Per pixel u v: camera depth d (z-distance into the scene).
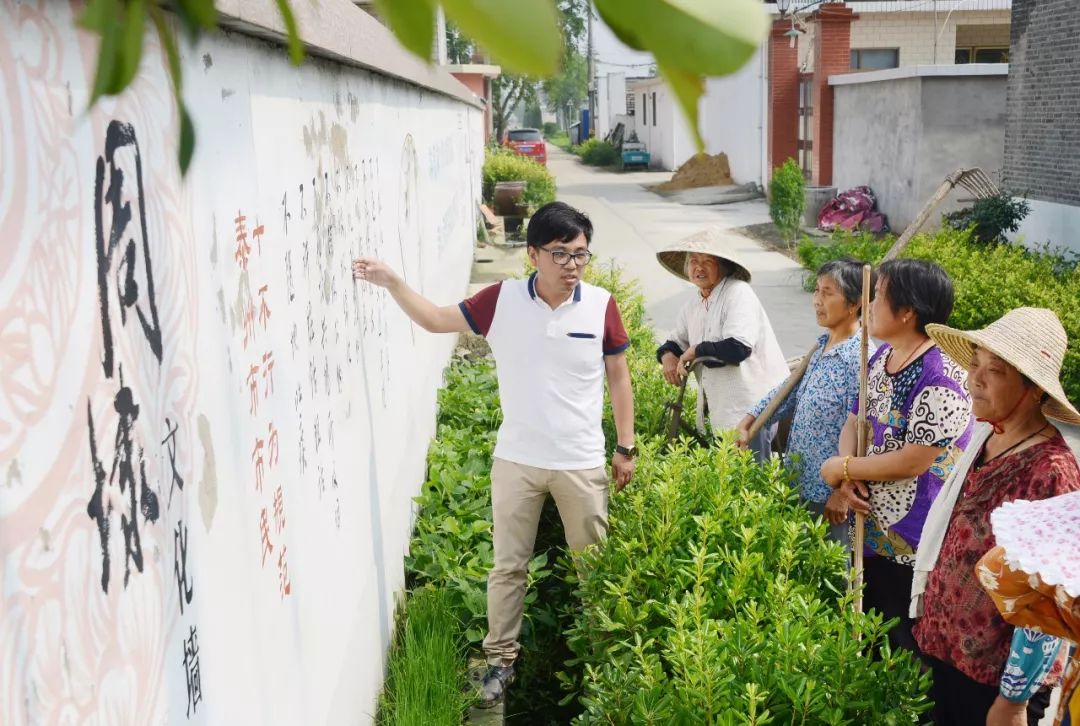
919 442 3.42
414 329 5.86
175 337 1.85
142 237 1.71
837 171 20.41
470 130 15.60
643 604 3.31
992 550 2.41
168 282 1.83
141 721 1.60
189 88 2.00
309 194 3.14
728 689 2.64
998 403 2.84
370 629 3.92
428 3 0.48
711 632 2.88
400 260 5.36
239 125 2.38
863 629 2.87
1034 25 12.49
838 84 19.92
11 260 1.25
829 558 3.43
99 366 1.50
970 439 3.36
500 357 4.08
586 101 62.28
